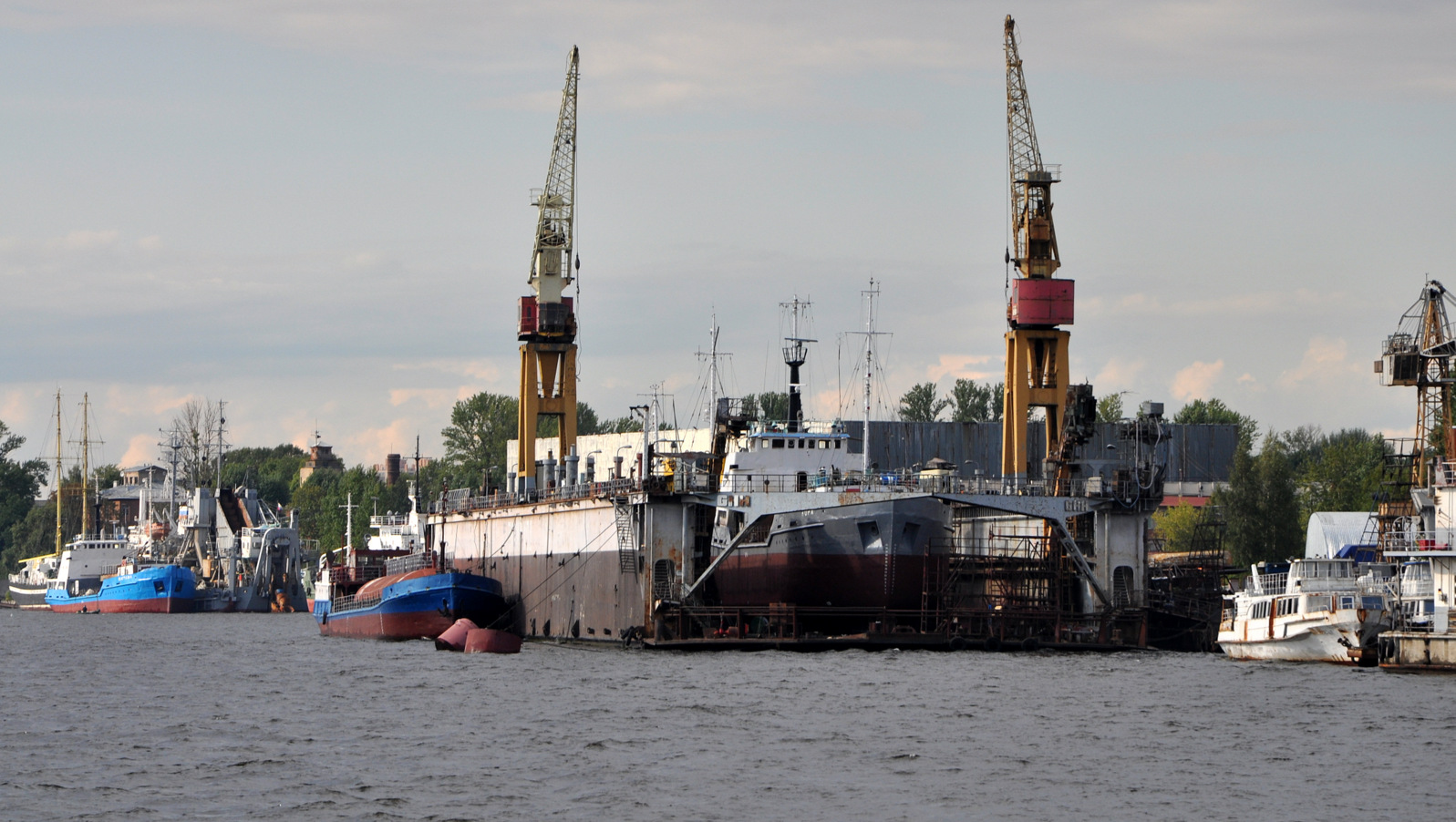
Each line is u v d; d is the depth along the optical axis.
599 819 190.25
